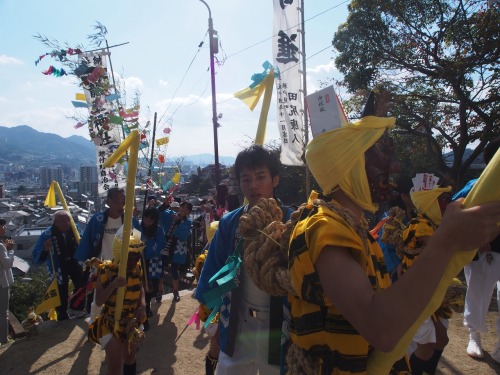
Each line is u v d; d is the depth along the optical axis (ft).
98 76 17.19
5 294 18.57
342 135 4.16
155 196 28.07
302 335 4.20
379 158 4.21
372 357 4.08
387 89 39.86
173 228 21.30
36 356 14.37
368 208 4.22
